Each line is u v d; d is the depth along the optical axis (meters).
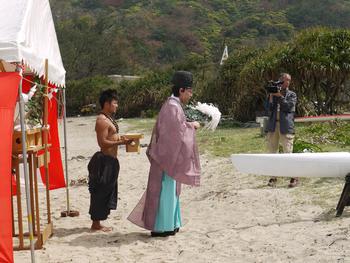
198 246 8.59
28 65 7.87
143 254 8.36
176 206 9.24
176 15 108.38
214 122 9.45
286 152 11.80
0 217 7.17
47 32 9.43
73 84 52.97
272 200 10.82
